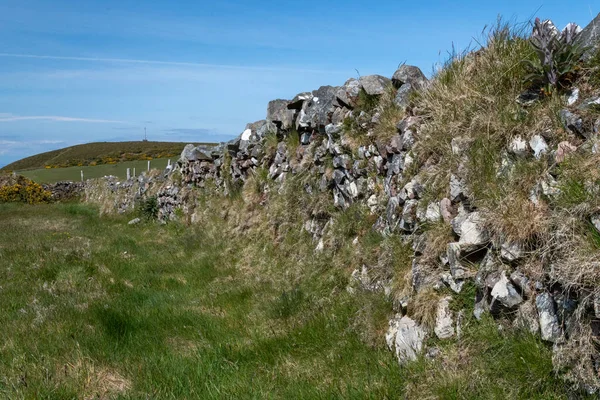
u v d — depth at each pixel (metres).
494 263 3.91
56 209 26.72
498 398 3.38
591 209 3.31
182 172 17.12
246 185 11.17
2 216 23.25
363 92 7.34
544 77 4.50
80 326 6.45
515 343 3.47
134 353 5.62
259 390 4.49
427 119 5.62
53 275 9.44
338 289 6.38
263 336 5.95
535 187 3.88
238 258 9.72
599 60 4.27
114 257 11.17
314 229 8.03
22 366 5.09
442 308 4.24
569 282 3.18
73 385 4.69
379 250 5.72
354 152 7.14
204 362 5.22
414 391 3.85
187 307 7.47
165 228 15.81
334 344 5.25
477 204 4.22
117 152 85.56
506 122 4.43
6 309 7.35
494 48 5.22
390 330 4.86
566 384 3.19
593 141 3.69
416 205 5.15
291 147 9.64
